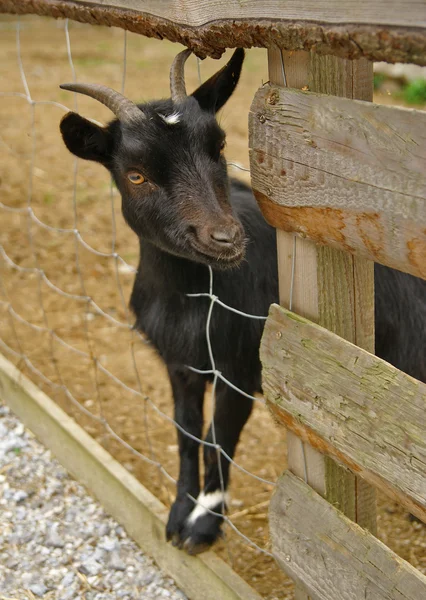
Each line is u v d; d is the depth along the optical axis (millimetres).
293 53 1902
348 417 2080
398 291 3371
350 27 1560
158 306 3324
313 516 2387
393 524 3592
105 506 3729
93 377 4867
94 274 6176
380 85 10219
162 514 3332
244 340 3244
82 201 7480
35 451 4195
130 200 3006
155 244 3021
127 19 2410
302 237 2111
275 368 2340
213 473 3439
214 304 3146
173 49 14312
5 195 7629
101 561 3408
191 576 3164
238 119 9430
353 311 2215
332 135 1833
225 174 2967
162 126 2764
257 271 3230
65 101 10391
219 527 3289
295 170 1988
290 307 2279
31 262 6375
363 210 1813
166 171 2789
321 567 2383
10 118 9914
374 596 2184
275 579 3270
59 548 3484
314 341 2150
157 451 4168
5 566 3371
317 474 2393
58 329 5438
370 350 2309
